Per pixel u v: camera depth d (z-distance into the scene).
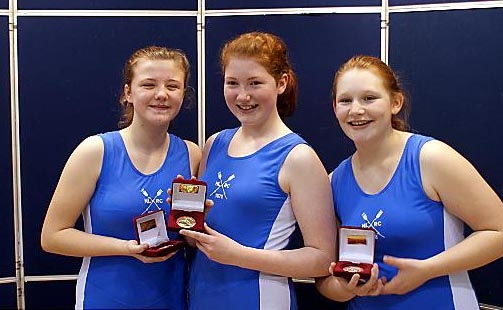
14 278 2.73
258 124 1.99
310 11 2.63
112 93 2.70
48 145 2.70
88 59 2.69
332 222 1.96
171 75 2.00
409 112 2.58
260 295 1.92
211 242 1.83
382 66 1.85
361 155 1.88
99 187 2.01
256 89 1.92
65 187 2.00
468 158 2.49
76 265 2.77
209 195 2.00
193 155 2.16
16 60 2.66
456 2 2.47
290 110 2.11
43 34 2.66
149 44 2.70
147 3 2.69
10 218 2.71
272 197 1.92
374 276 1.71
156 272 2.04
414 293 1.80
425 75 2.54
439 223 1.77
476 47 2.44
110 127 2.71
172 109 2.02
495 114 2.43
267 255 1.88
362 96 1.80
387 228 1.79
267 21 2.66
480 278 2.52
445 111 2.52
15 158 2.70
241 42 1.95
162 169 2.05
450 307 1.79
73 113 2.70
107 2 2.67
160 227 1.93
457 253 1.74
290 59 2.66
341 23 2.62
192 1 2.70
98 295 2.01
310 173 1.91
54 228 2.01
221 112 2.70
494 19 2.40
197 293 2.01
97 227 2.00
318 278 2.06
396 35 2.58
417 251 1.78
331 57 2.63
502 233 1.75
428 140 1.80
